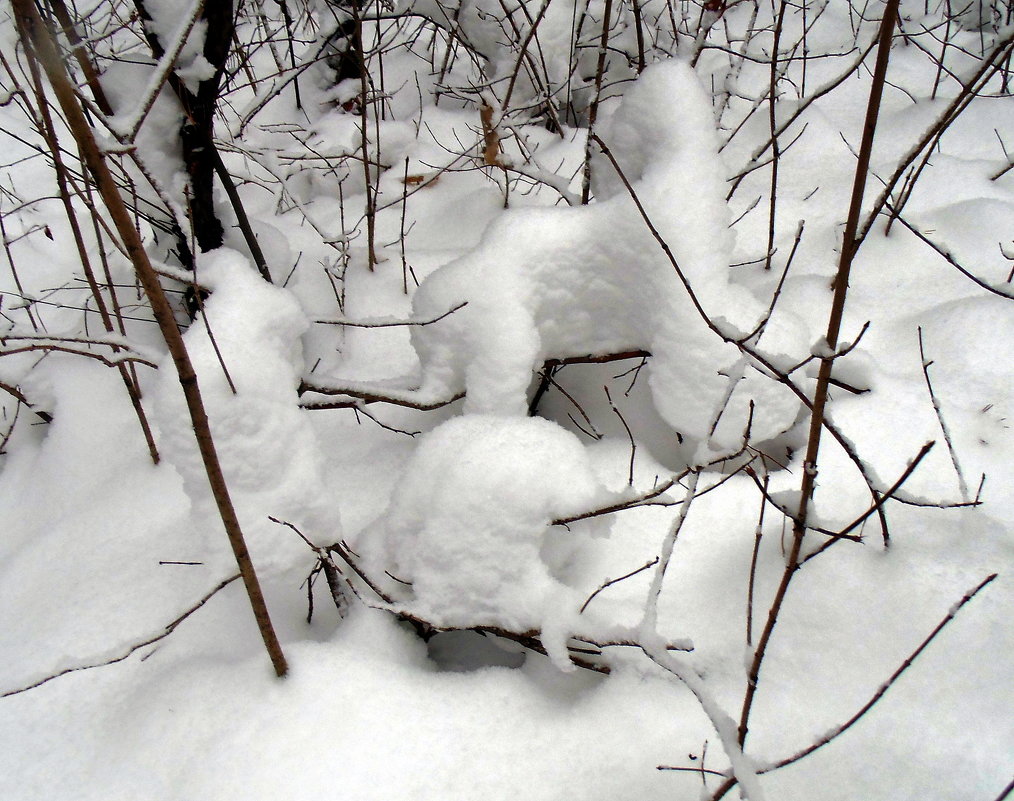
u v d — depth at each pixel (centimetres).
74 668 123
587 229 175
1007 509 160
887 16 86
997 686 133
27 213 290
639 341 183
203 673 148
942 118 105
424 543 149
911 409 182
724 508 170
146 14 177
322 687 142
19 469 225
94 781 138
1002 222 227
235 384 151
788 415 168
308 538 156
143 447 212
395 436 205
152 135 192
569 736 137
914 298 215
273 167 243
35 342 173
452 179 285
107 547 188
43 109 158
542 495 145
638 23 208
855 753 129
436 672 150
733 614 152
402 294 242
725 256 168
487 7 296
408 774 131
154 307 99
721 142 244
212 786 131
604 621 150
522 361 175
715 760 132
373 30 386
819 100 311
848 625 147
